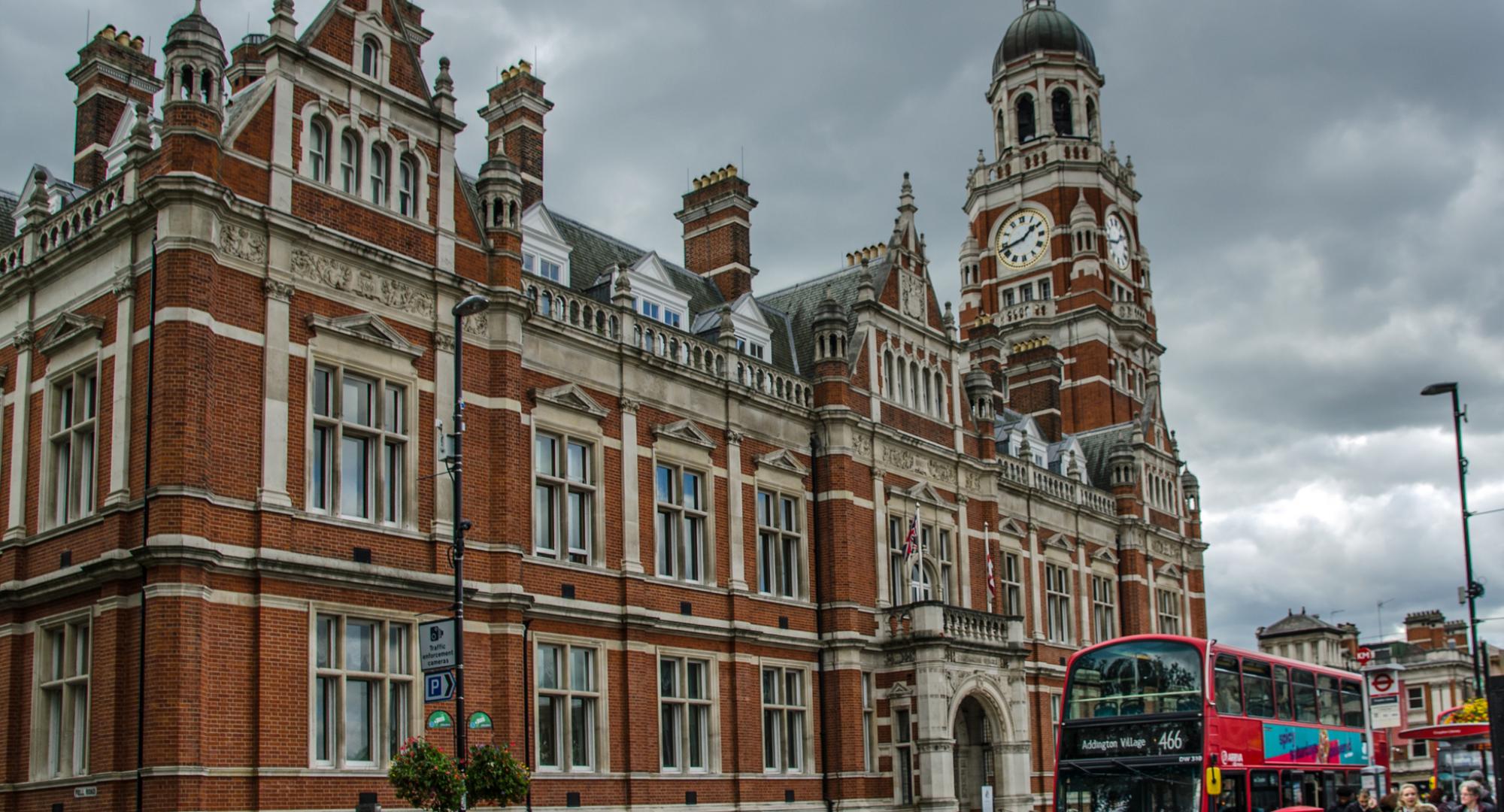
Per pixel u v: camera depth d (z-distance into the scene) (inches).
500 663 1163.3
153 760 933.8
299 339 1070.4
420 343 1162.0
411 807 1067.9
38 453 1106.7
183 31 1040.8
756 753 1433.3
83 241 1077.8
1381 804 1016.9
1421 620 3971.5
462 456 1066.1
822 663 1555.1
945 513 1763.0
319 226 1093.1
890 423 1692.9
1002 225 3193.9
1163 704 1209.4
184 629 951.0
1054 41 3277.6
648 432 1382.9
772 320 1793.8
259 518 1018.1
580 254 1567.4
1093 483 2365.9
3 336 1160.2
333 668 1051.3
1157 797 1183.6
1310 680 1402.6
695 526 1435.8
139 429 1001.5
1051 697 1956.2
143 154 1066.7
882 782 1561.3
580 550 1294.3
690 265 1814.7
